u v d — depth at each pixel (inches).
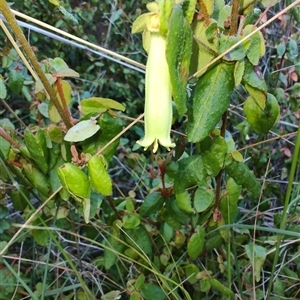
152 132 4.5
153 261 9.0
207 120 5.5
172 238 9.1
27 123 15.7
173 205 7.9
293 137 11.9
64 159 7.0
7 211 9.2
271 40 12.6
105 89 17.6
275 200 11.6
